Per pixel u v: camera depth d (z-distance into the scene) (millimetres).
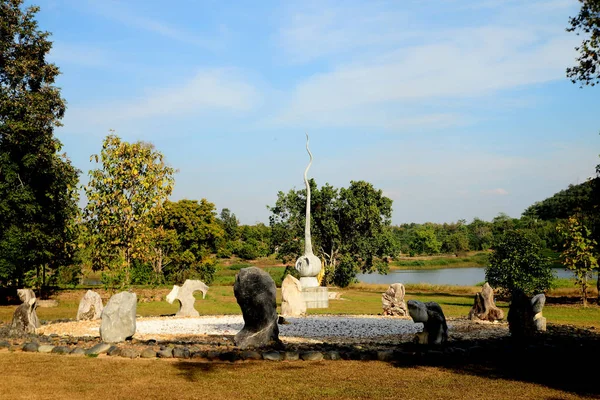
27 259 27000
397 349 11875
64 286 35031
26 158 26406
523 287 27703
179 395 8102
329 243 45562
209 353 10609
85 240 24750
